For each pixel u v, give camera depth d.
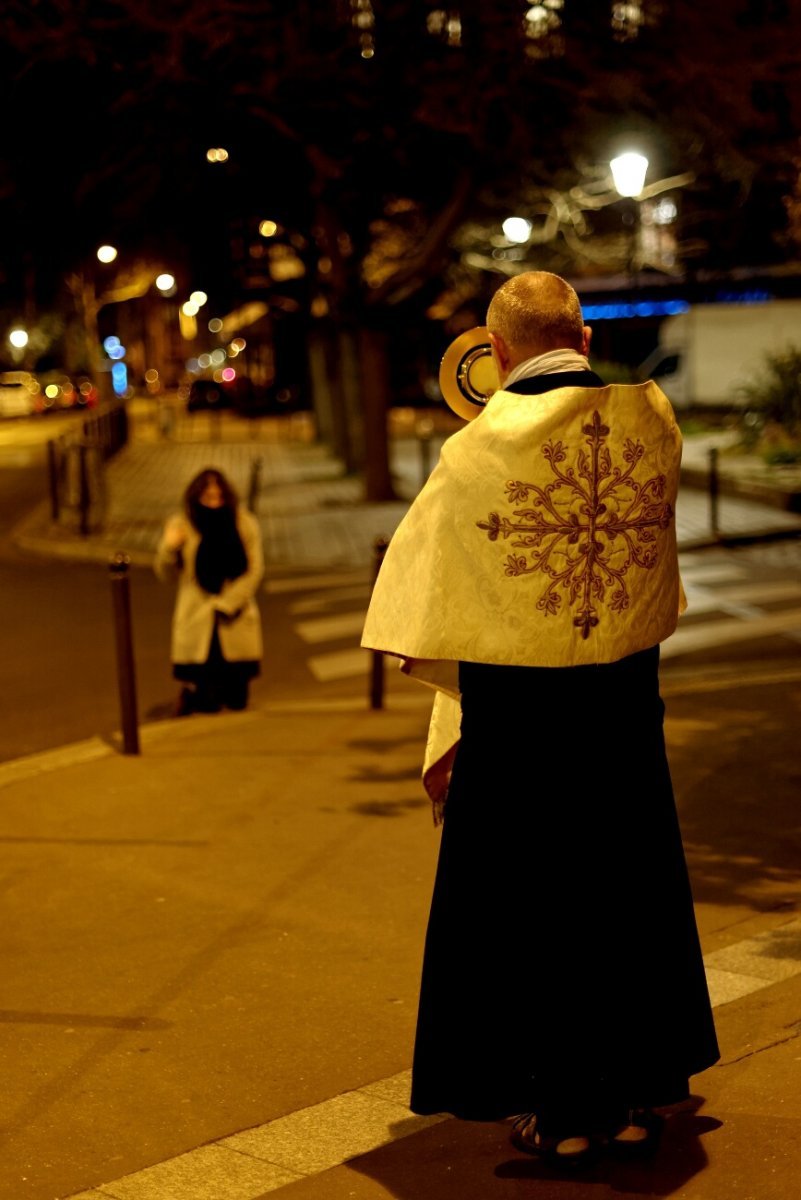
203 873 6.30
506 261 28.42
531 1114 3.81
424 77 15.95
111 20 15.38
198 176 20.19
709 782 7.27
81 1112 4.18
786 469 22.48
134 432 48.41
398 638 3.51
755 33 15.41
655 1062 3.61
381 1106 4.14
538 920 3.53
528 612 3.45
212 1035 4.68
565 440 3.43
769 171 18.33
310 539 19.17
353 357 27.61
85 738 9.72
